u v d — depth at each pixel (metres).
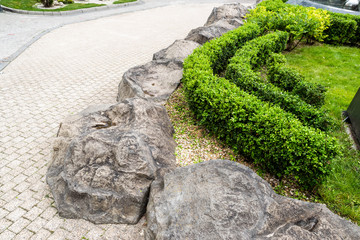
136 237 3.99
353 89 8.50
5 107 7.35
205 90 5.57
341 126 6.72
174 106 6.93
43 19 16.88
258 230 3.13
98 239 3.95
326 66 10.34
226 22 12.73
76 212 4.20
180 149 5.44
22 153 5.67
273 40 10.03
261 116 4.81
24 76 9.31
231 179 3.68
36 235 4.00
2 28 14.59
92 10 20.09
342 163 5.39
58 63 10.55
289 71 7.79
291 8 13.25
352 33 12.46
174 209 3.52
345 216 4.31
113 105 5.50
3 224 4.14
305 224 3.21
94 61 10.87
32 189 4.80
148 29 15.87
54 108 7.43
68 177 4.30
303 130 4.54
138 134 4.68
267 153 4.83
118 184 4.15
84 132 5.00
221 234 3.09
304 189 4.74
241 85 6.82
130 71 7.87
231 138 5.39
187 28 16.36
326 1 16.62
